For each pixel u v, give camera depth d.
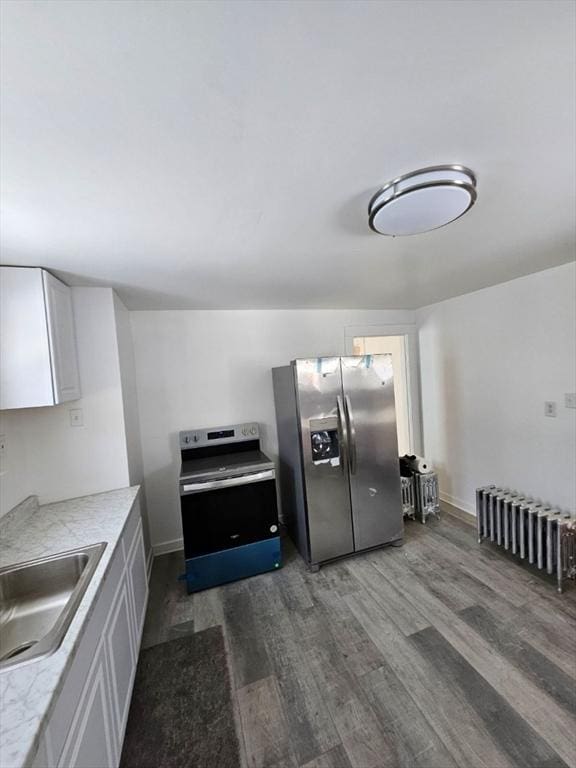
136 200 1.07
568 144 0.91
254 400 3.11
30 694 0.77
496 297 2.74
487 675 1.55
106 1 0.49
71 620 1.00
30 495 1.90
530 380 2.52
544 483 2.46
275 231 1.38
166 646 1.84
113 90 0.65
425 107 0.75
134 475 2.35
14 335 1.57
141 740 1.37
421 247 1.70
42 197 1.02
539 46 0.62
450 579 2.25
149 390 2.82
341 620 1.96
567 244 1.77
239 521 2.38
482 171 1.04
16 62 0.58
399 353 3.84
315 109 0.74
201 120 0.74
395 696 1.48
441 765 1.22
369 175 1.01
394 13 0.55
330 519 2.51
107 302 2.07
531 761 1.21
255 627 1.95
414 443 3.67
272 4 0.52
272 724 1.40
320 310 3.32
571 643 1.69
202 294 2.38
